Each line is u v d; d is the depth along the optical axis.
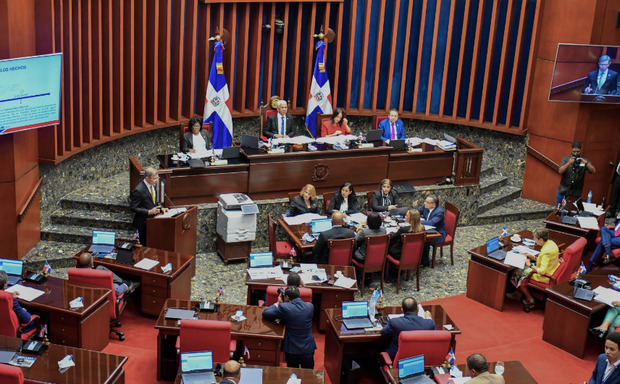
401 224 11.15
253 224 11.42
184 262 9.80
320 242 10.27
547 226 12.26
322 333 9.70
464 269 11.98
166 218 10.37
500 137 14.95
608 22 13.41
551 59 13.93
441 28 15.02
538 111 14.34
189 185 11.65
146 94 13.47
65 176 11.85
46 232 11.19
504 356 9.45
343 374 8.45
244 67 14.19
